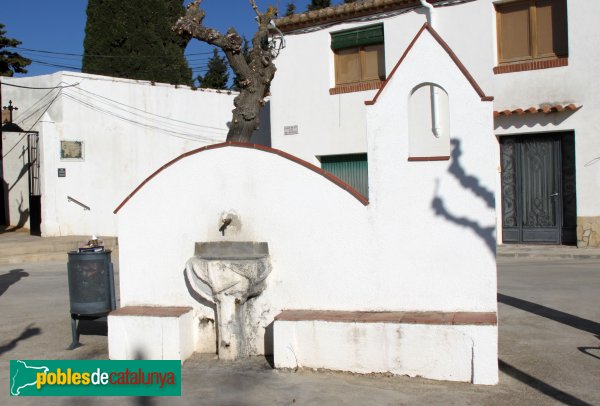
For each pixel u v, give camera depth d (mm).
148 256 6957
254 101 8094
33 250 16391
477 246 5812
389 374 5770
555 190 14117
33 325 8602
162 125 21438
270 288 6496
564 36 13859
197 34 7852
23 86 20000
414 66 5965
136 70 25641
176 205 6855
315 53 16312
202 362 6449
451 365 5582
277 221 6477
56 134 18859
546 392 5344
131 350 6598
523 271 11359
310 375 5914
